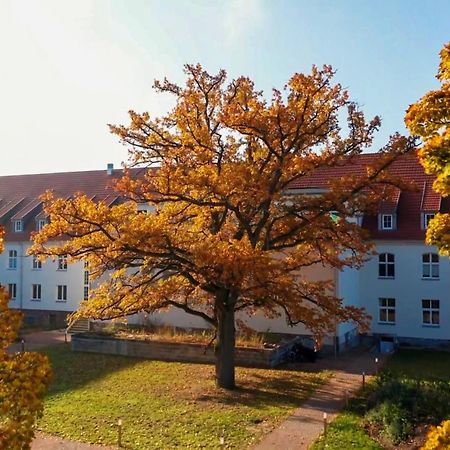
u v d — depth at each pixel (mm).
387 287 33281
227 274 16531
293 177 20188
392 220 33531
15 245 43469
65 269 41531
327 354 28547
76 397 19375
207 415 17000
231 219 22438
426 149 8586
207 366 25016
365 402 18516
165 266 19797
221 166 19797
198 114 20078
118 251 18469
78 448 14250
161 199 19328
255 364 25109
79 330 36812
